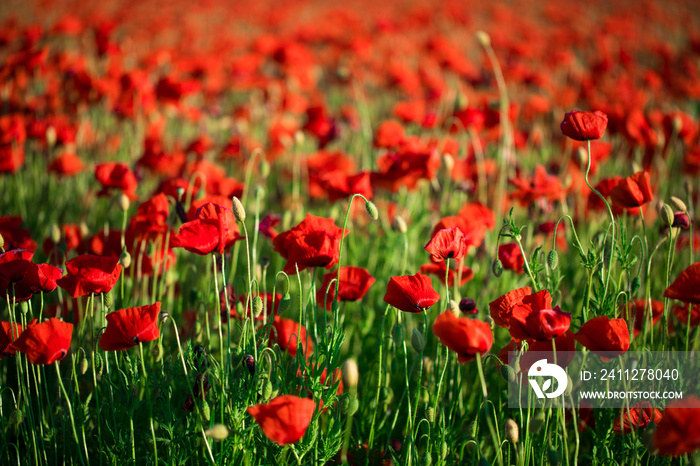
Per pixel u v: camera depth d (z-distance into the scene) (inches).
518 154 148.2
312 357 90.0
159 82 144.8
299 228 91.7
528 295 89.0
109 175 104.1
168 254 100.2
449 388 94.1
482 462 85.8
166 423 91.0
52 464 92.7
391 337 94.3
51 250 101.0
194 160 124.1
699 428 82.6
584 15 407.2
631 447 89.4
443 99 175.2
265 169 105.6
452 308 90.2
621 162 134.4
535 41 271.7
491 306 89.6
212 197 94.7
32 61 142.2
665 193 117.7
